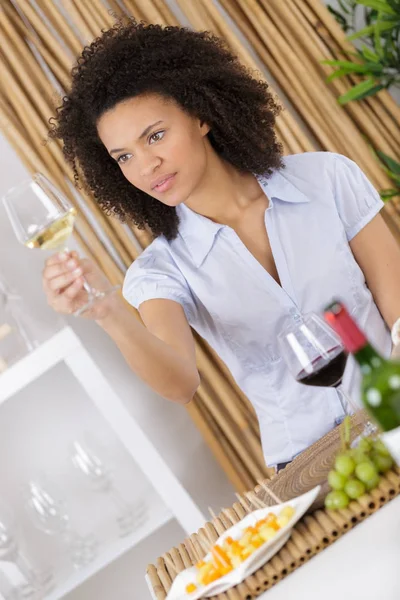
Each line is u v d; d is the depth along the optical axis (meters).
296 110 3.45
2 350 2.84
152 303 2.22
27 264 3.06
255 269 2.20
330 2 3.57
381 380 1.05
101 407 2.73
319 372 1.46
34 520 2.75
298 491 1.55
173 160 2.03
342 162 2.24
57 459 3.03
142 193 2.27
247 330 2.24
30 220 1.80
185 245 2.27
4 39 3.10
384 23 3.40
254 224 2.23
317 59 3.42
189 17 3.28
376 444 1.35
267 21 3.38
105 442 3.05
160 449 2.80
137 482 3.04
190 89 2.10
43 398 3.01
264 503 1.59
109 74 2.02
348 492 1.32
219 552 1.37
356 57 3.47
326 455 1.66
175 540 2.99
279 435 2.25
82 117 2.19
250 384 2.29
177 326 2.17
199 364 3.12
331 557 1.27
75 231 3.12
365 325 2.21
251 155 2.19
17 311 2.90
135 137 2.02
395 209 3.45
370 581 1.16
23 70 3.09
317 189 2.22
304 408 2.21
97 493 3.00
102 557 2.74
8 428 3.00
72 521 2.99
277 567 1.29
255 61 3.43
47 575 2.79
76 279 1.59
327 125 3.42
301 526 1.38
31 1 3.15
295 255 2.19
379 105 3.49
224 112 2.14
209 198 2.20
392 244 2.23
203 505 2.84
